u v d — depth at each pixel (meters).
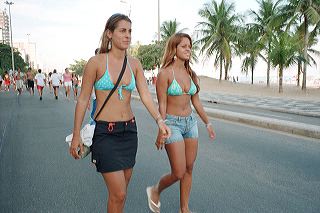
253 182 4.84
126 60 2.81
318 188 4.61
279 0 36.56
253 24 38.25
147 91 2.92
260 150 6.81
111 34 2.74
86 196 4.29
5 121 10.97
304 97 23.62
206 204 4.04
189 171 3.57
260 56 40.00
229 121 11.13
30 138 8.02
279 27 32.88
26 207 3.96
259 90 31.88
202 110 3.73
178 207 3.93
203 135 8.52
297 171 5.38
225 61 42.41
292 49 27.45
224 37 39.41
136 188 4.57
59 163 5.83
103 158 2.67
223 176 5.11
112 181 2.68
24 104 16.84
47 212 3.81
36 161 5.97
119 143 2.72
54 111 13.57
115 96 2.72
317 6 29.03
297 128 8.63
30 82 24.47
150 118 11.58
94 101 3.14
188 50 3.43
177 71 3.43
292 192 4.46
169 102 3.43
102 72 2.69
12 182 4.84
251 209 3.89
